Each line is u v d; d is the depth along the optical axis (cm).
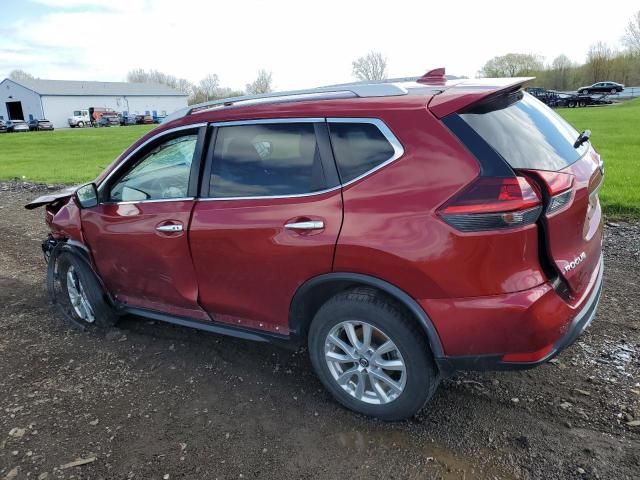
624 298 434
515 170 246
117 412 323
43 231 796
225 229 318
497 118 267
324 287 295
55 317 470
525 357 255
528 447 272
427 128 259
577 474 252
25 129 5641
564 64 8175
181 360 382
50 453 289
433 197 252
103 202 401
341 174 282
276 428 300
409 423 297
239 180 322
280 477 264
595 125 2178
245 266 317
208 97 11656
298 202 293
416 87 294
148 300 399
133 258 380
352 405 306
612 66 7331
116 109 8056
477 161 247
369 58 8319
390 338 276
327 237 278
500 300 247
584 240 290
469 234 244
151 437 298
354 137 280
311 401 324
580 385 320
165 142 362
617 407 297
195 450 286
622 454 262
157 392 343
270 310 323
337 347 304
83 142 3241
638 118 2523
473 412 302
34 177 1482
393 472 262
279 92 341
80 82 8225
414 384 277
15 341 425
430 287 255
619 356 348
